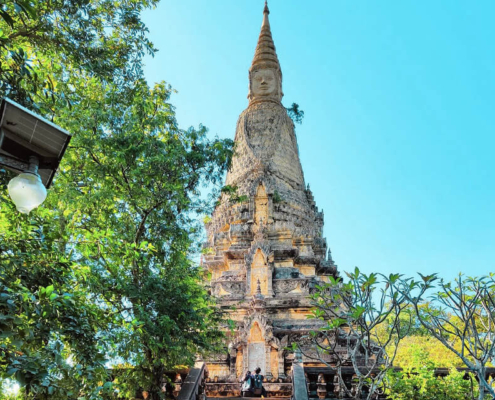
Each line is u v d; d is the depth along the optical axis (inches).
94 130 834.8
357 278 660.7
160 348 788.6
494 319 668.1
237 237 1925.4
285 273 1777.8
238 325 1545.3
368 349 660.1
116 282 743.7
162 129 939.3
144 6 731.4
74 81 842.2
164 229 869.2
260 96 2443.4
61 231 642.2
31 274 478.6
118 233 838.5
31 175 277.9
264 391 1175.6
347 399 821.9
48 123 269.1
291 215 2027.6
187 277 904.3
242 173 2156.7
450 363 973.8
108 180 858.8
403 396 730.2
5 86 444.5
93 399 456.8
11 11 565.6
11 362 388.2
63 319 482.3
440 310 780.6
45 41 596.1
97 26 697.6
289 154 2258.9
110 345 644.1
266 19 2696.9
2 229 515.8
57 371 444.1
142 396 842.8
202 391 913.5
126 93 814.5
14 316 388.5
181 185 863.7
